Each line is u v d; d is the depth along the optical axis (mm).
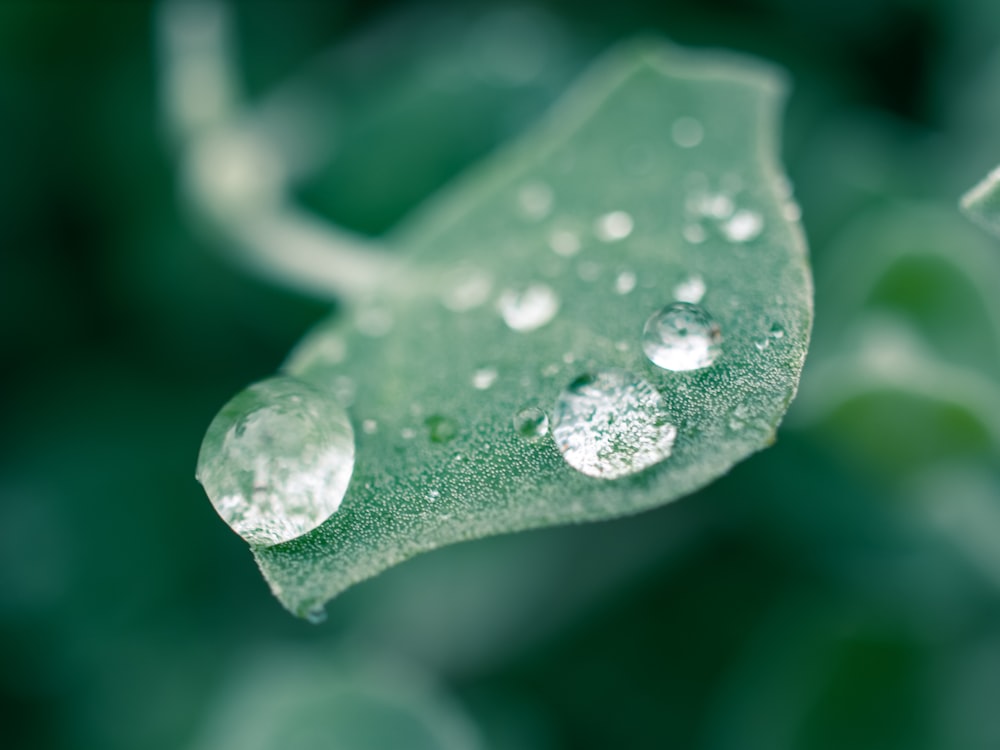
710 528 108
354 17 126
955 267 96
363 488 73
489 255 80
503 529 71
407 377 76
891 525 98
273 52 124
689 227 78
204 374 113
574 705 103
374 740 97
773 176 80
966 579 98
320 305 106
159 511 107
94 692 101
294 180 110
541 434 73
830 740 97
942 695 97
